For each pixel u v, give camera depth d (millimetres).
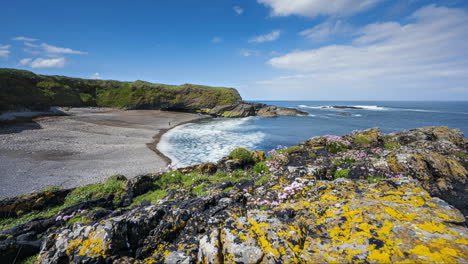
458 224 3672
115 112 77312
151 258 4383
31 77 69750
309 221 4562
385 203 4629
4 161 23688
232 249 3682
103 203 11625
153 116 75688
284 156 17000
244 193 8984
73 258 4309
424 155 11016
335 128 55688
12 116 49469
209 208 7500
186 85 104938
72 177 20406
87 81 92625
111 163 25094
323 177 10227
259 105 106000
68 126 45375
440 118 80750
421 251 3027
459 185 8734
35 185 18344
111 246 4543
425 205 4340
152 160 27094
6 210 10453
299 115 94125
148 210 5984
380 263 2939
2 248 6277
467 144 18391
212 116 92938
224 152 32125
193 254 4152
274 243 3729
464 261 2727
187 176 16562
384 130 51531
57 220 9305
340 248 3445
